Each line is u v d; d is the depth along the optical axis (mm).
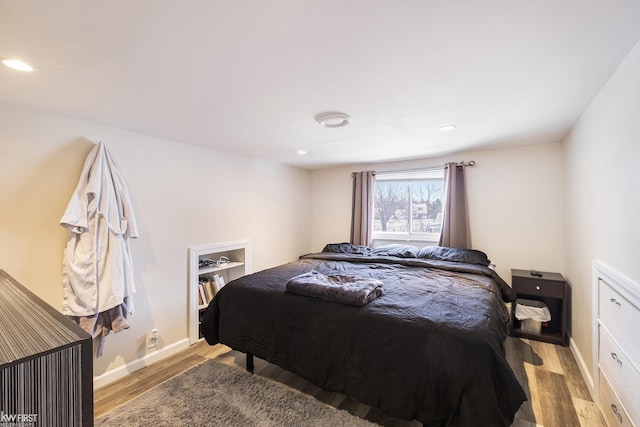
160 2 903
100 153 2072
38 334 599
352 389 1619
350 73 1422
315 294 1934
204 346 2785
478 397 1273
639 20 1021
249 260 3484
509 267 3178
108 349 2191
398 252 3373
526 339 2766
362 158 3658
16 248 1785
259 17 985
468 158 3371
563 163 2842
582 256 2191
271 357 1982
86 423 576
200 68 1356
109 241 2059
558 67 1385
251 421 1698
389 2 915
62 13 947
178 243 2707
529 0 916
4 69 1335
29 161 1833
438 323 1497
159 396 1939
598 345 1798
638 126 1230
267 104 1822
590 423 1657
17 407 496
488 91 1654
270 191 3832
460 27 1056
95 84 1510
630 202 1343
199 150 2914
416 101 1794
